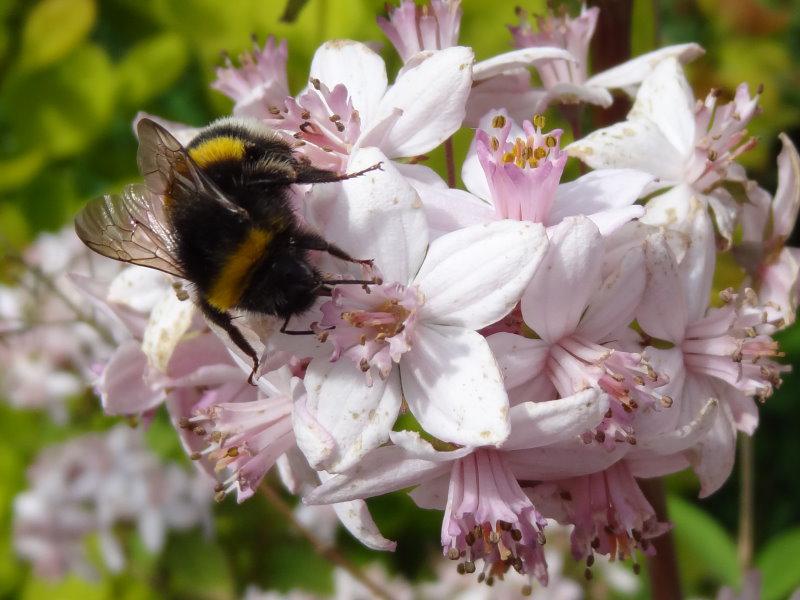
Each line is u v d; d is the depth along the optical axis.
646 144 0.15
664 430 0.14
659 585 0.16
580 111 0.16
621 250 0.14
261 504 0.23
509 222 0.13
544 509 0.14
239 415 0.14
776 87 0.27
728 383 0.14
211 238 0.14
